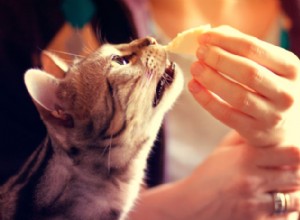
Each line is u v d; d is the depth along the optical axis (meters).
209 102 0.53
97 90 0.58
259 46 0.51
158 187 0.71
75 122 0.57
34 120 0.75
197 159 0.78
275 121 0.53
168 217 0.66
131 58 0.59
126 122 0.58
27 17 0.79
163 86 0.59
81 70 0.59
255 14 0.81
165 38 0.78
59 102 0.58
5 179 0.69
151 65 0.58
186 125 0.79
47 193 0.56
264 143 0.56
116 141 0.59
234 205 0.62
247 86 0.51
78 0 0.79
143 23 0.75
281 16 0.79
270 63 0.52
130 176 0.61
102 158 0.58
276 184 0.60
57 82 0.58
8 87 0.76
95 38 0.75
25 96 0.76
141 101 0.58
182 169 0.78
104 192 0.59
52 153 0.57
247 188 0.61
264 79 0.51
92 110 0.58
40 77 0.56
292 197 0.61
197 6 0.81
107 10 0.74
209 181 0.65
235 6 0.82
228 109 0.53
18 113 0.76
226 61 0.50
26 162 0.62
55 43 0.78
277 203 0.61
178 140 0.79
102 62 0.59
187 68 0.74
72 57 0.72
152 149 0.72
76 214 0.57
